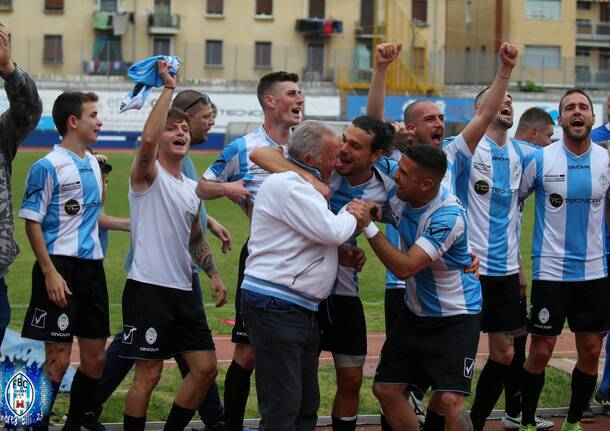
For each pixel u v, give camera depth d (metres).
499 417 7.48
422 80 54.50
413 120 6.54
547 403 7.62
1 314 5.59
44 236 6.06
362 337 6.00
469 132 6.61
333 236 5.01
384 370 5.77
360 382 6.03
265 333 5.09
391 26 57.66
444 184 6.18
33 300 6.05
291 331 5.09
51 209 6.05
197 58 56.62
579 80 55.84
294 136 5.30
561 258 6.78
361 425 6.94
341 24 57.28
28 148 46.81
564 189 6.80
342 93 53.09
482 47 61.16
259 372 5.15
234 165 6.29
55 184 6.02
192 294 6.00
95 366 6.21
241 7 57.22
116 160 37.47
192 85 53.78
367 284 13.61
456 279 5.59
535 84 54.84
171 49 56.84
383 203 5.82
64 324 6.03
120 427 6.65
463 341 5.55
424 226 5.49
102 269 6.29
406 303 5.78
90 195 6.19
